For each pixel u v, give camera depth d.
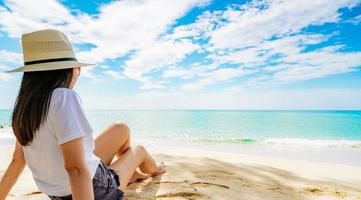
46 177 1.59
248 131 24.66
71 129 1.37
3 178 1.78
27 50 1.51
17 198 2.57
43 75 1.47
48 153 1.50
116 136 2.47
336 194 3.03
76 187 1.33
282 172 4.01
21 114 1.45
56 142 1.48
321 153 8.05
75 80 1.62
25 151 1.60
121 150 2.63
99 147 2.39
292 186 3.28
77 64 1.52
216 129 27.28
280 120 40.75
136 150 2.73
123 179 2.33
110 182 1.90
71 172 1.35
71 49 1.59
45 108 1.41
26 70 1.46
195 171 3.62
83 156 1.38
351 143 11.52
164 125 32.72
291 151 8.46
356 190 3.23
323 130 25.50
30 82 1.47
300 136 19.86
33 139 1.50
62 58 1.51
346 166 4.81
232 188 2.97
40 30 1.53
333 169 4.52
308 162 5.14
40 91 1.44
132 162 2.52
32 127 1.45
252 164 4.49
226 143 11.18
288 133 23.12
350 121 36.53
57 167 1.53
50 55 1.49
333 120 38.69
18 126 1.48
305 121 37.09
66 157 1.36
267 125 31.66
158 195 2.63
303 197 2.87
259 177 3.60
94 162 1.74
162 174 3.33
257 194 2.84
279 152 8.23
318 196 2.93
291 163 4.95
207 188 2.90
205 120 43.06
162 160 4.43
